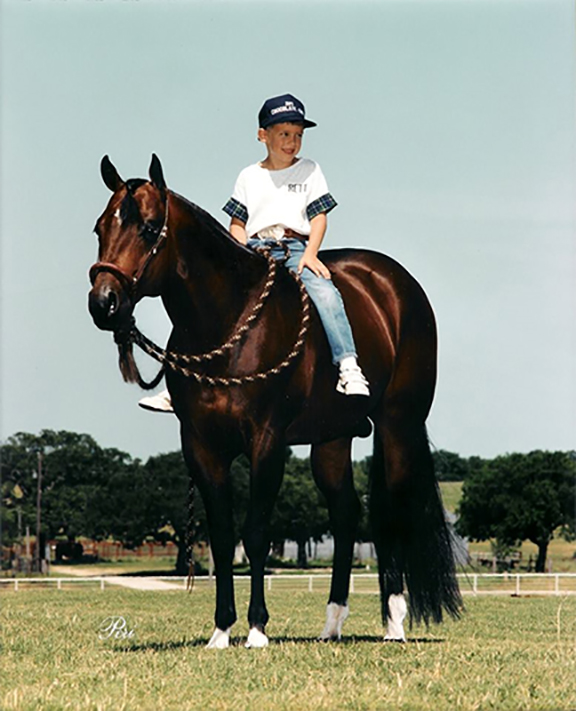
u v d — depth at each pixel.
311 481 48.97
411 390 7.33
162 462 53.97
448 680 5.53
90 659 6.18
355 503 7.21
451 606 7.20
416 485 7.27
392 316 7.27
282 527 48.16
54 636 7.52
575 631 8.26
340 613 7.12
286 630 8.16
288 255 6.52
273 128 6.74
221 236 6.25
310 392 6.49
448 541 7.28
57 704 4.97
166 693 5.17
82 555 56.56
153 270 5.94
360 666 5.86
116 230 5.82
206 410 6.16
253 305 6.26
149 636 7.52
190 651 6.25
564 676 5.70
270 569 44.56
